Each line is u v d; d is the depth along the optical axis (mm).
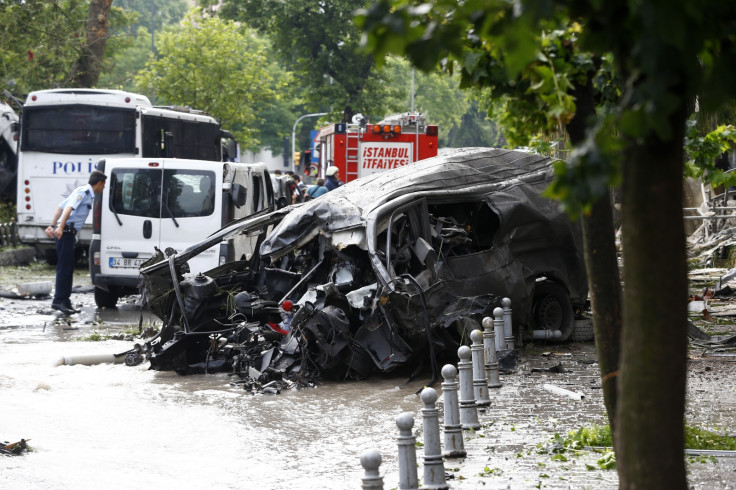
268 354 21203
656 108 5133
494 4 5188
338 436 15852
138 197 32938
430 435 12102
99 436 15961
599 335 9344
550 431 15477
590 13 5871
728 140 15406
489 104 9719
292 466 13930
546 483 12289
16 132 49344
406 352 20578
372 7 5152
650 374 6246
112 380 21203
